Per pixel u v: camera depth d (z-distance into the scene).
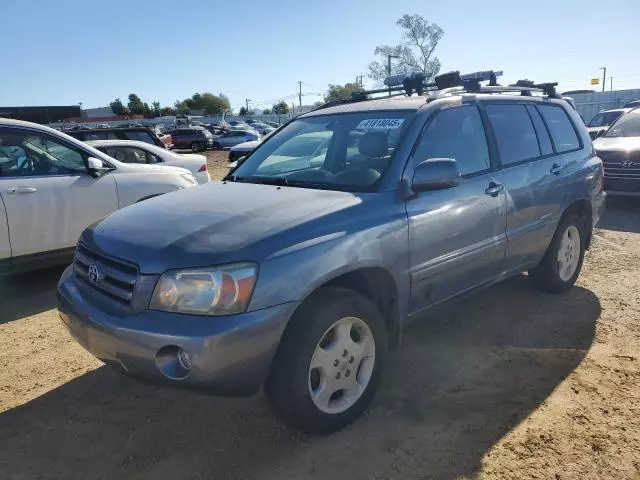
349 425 3.18
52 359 4.15
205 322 2.61
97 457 2.97
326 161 3.96
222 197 3.46
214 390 2.68
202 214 3.13
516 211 4.30
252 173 4.17
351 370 3.14
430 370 3.84
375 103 4.27
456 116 4.05
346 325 3.08
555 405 3.36
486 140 4.23
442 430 3.13
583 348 4.14
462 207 3.76
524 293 5.32
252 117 91.44
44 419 3.34
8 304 5.40
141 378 2.79
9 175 5.53
